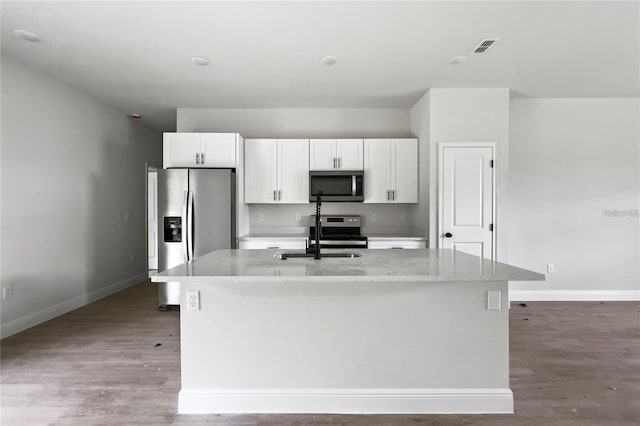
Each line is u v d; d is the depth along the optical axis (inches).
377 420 77.3
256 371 80.4
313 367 80.6
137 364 102.8
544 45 114.0
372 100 171.0
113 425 74.5
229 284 80.0
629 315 146.5
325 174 167.8
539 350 111.8
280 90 156.6
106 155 180.5
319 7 92.0
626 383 91.6
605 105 168.4
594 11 94.3
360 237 162.1
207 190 157.3
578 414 78.4
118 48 115.5
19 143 127.7
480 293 79.7
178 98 168.2
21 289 129.3
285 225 186.5
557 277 170.1
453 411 79.6
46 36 107.3
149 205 247.8
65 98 150.5
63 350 112.9
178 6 91.2
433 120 154.9
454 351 80.0
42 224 138.9
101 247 177.0
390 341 80.4
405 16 96.5
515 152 169.9
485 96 154.6
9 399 84.2
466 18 97.8
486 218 155.6
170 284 155.8
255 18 97.3
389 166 170.9
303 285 80.3
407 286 80.0
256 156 172.4
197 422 75.9
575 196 169.9
